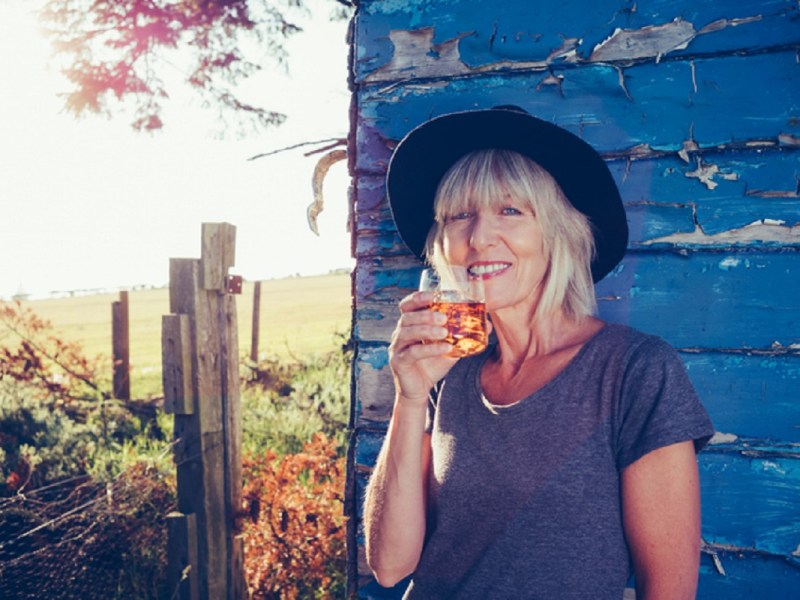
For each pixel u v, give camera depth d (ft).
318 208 8.70
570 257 5.08
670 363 4.34
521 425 4.64
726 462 6.38
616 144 6.61
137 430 23.94
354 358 7.64
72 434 22.16
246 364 34.55
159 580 13.05
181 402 12.27
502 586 4.52
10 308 30.48
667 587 4.08
